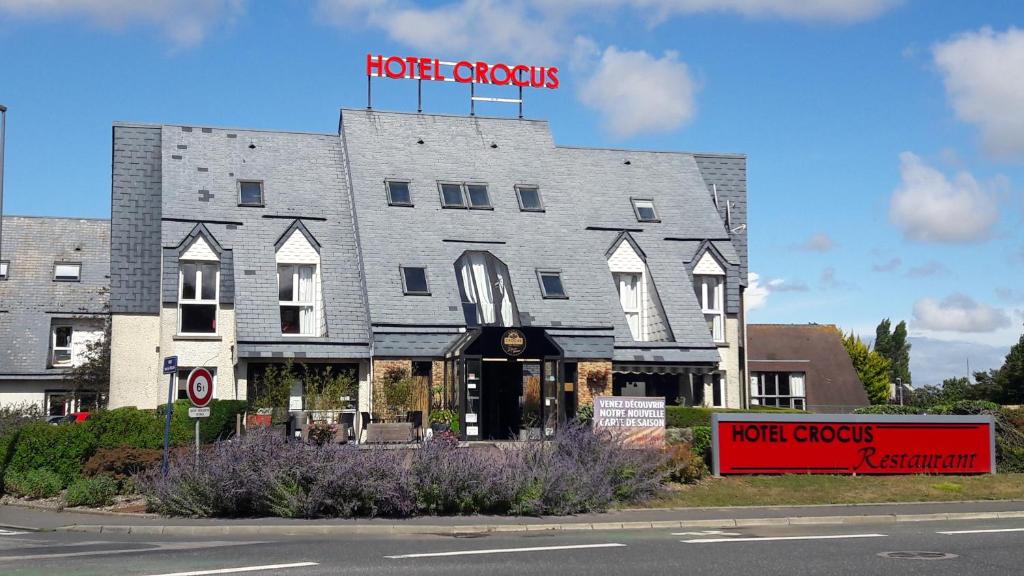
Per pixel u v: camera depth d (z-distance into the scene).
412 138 41.03
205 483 20.84
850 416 27.75
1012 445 30.12
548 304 36.19
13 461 25.84
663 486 24.66
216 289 35.91
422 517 20.72
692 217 42.12
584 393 35.38
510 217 38.97
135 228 36.91
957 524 20.80
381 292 35.00
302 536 18.70
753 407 39.59
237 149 39.41
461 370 31.61
